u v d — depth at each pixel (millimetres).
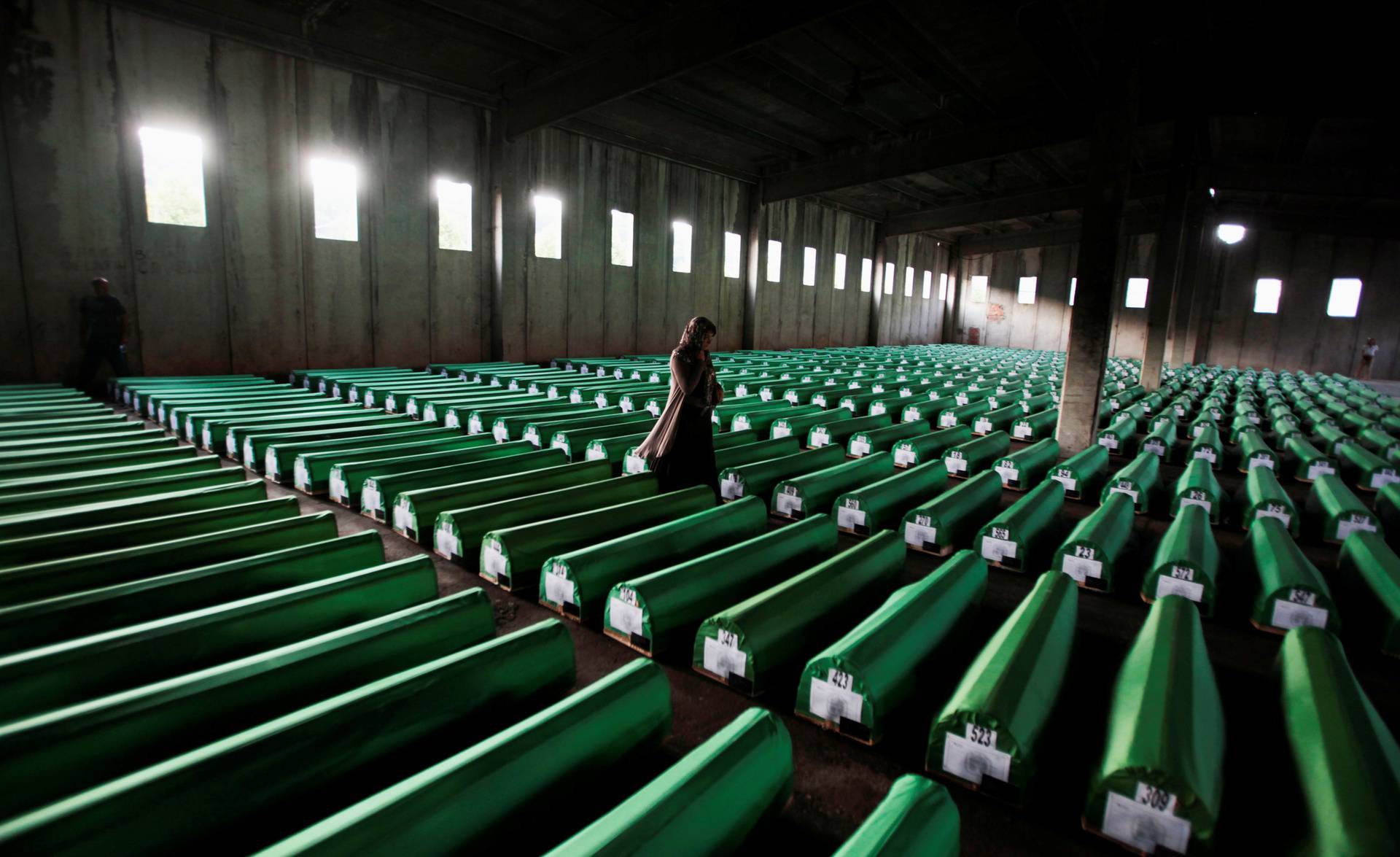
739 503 4984
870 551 4148
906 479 6086
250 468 6727
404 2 11133
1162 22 8828
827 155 19625
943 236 34594
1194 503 6273
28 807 1895
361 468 5777
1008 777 2424
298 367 12773
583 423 7934
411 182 13891
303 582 3490
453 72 13883
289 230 12328
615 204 17938
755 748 2207
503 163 14820
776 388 11906
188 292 11352
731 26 10250
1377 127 15797
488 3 11062
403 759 2281
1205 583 4195
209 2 10828
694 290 20750
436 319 14711
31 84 9711
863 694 2783
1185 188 14609
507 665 2658
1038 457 7879
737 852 2174
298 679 2482
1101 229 8664
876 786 2609
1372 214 25547
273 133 11945
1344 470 8453
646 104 15648
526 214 15773
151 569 3451
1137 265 32062
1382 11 10578
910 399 11312
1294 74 11641
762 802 2158
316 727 2088
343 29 12117
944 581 3609
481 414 8156
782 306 24672
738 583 3916
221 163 11430
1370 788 1993
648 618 3436
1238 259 29078
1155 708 2389
